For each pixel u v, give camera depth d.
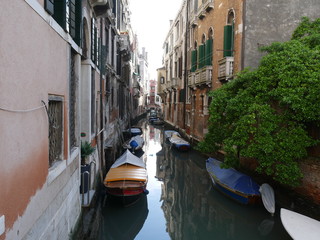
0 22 2.73
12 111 3.02
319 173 7.27
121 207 9.05
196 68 19.19
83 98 8.95
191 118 20.56
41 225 3.99
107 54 15.13
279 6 11.29
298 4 11.36
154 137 29.81
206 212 10.09
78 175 6.83
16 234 3.13
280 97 7.62
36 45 3.76
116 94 19.69
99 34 11.66
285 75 7.41
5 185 2.85
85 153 8.20
